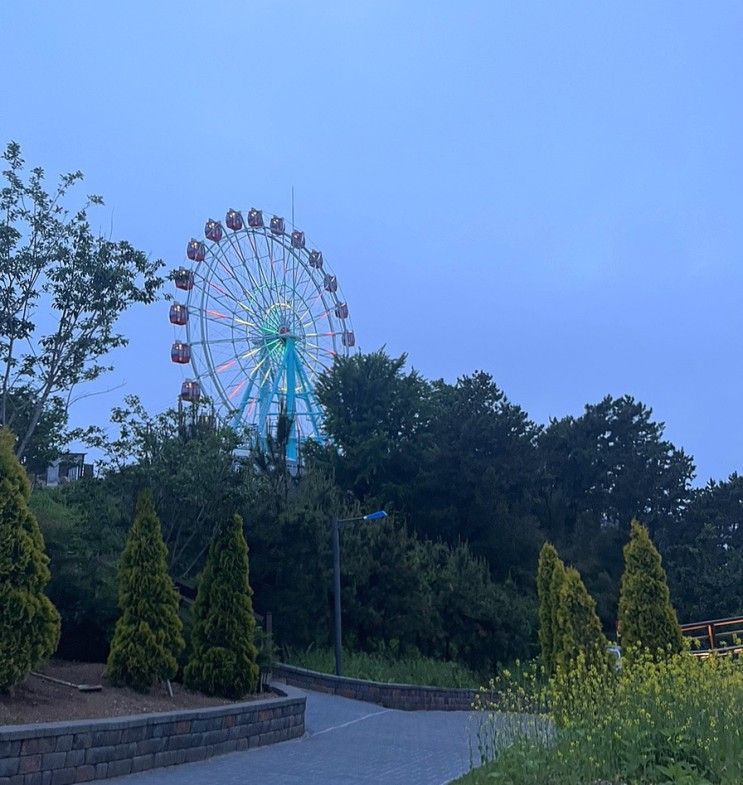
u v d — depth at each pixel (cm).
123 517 2509
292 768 1406
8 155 1859
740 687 1241
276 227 4697
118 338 1934
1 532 1317
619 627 2308
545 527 5691
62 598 2209
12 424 1958
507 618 4153
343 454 5422
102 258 1881
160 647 1681
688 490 6694
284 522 3428
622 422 6700
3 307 1844
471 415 5522
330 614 3525
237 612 1903
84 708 1392
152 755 1337
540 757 1120
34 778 1098
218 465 2680
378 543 3791
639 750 1078
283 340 4466
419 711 3008
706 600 5356
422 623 3728
